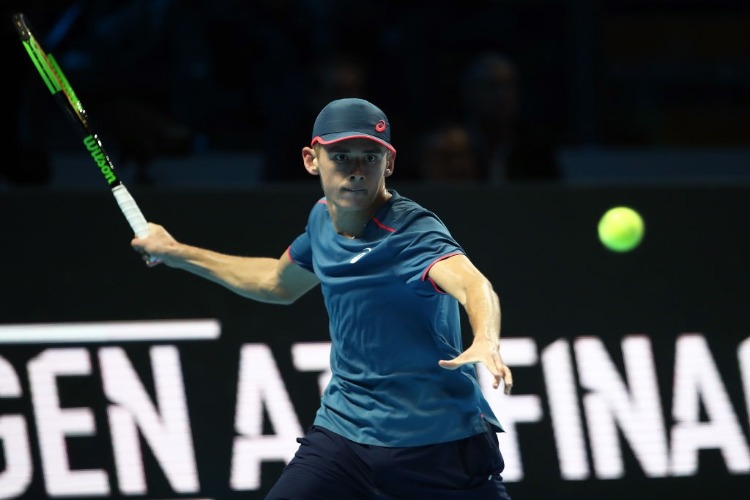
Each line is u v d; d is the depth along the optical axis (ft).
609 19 91.61
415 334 42.50
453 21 86.38
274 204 63.00
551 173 76.18
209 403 61.82
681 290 63.62
